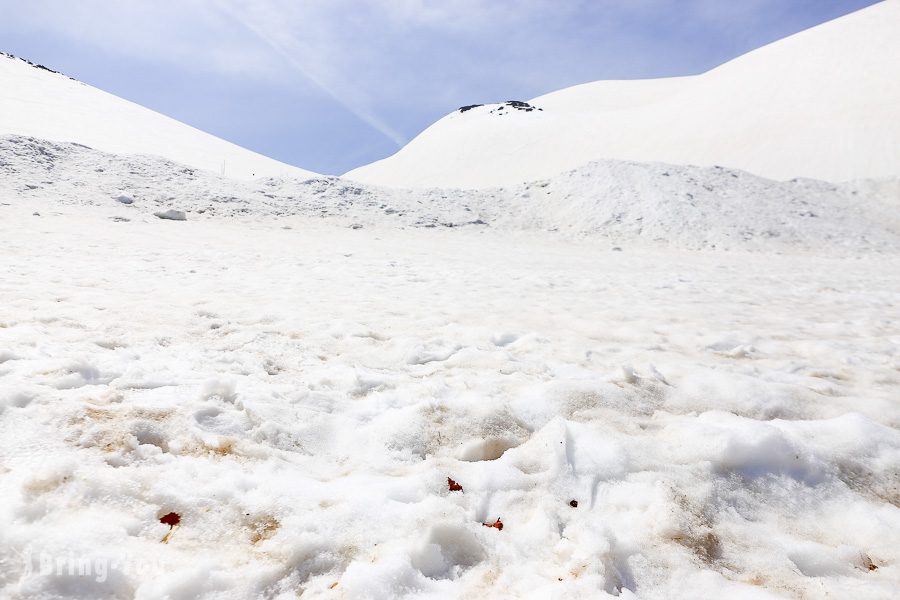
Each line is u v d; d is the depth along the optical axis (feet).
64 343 12.34
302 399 10.42
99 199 60.08
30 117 132.57
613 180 88.74
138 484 6.82
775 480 8.47
